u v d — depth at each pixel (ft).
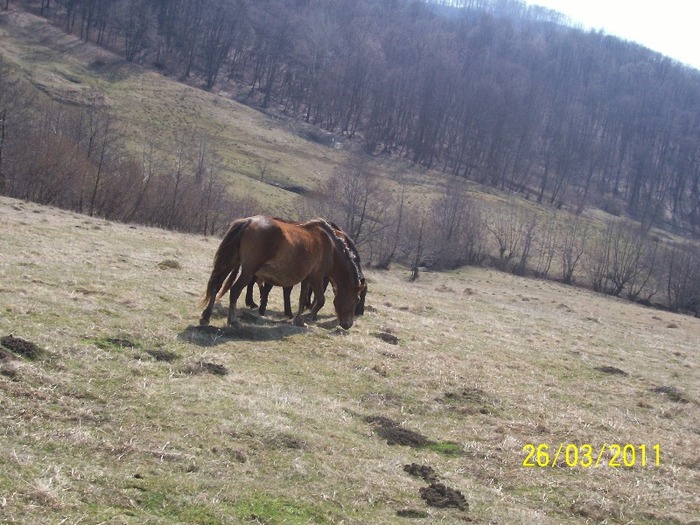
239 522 19.71
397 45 481.05
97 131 148.36
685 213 388.57
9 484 18.58
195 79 362.53
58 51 306.96
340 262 48.73
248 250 40.83
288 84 391.04
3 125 119.24
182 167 184.55
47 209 90.79
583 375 51.78
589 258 212.23
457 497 24.70
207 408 27.45
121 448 22.33
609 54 615.98
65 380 26.68
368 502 23.08
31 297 37.55
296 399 31.40
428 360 45.52
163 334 36.55
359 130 368.48
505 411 37.29
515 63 517.55
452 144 361.10
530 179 357.20
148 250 69.87
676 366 64.59
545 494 26.91
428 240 177.99
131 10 371.56
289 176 241.55
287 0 511.81
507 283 169.37
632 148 432.66
